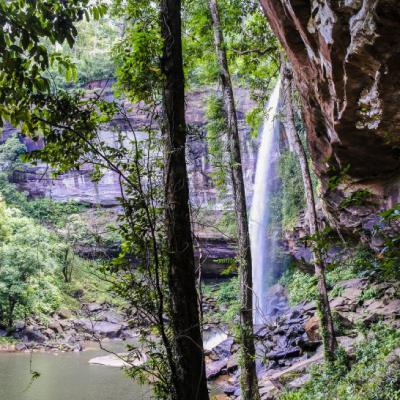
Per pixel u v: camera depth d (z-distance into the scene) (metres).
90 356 19.11
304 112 10.15
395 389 6.59
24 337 22.38
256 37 12.22
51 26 3.19
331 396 7.91
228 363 13.69
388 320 10.28
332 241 3.38
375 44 5.16
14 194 33.94
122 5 5.73
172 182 3.59
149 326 3.67
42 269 25.16
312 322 12.36
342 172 3.38
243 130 31.52
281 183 24.62
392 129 6.71
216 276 30.72
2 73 3.10
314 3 5.93
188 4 11.25
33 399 11.58
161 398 3.47
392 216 2.62
